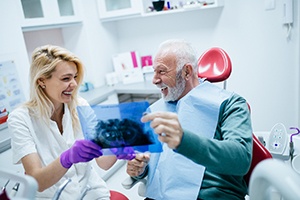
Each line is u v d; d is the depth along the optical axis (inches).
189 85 48.4
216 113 42.8
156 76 47.4
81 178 52.5
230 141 34.4
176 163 43.6
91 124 34.7
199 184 41.4
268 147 54.9
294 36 86.0
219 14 96.6
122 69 112.5
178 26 106.5
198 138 31.0
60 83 47.8
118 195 54.3
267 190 21.2
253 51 94.6
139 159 45.2
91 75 109.8
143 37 115.8
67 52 48.2
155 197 44.5
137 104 31.9
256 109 101.1
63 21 94.3
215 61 56.1
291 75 90.6
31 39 97.9
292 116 95.0
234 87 102.3
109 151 37.7
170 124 29.3
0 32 71.6
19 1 77.9
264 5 87.7
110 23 116.2
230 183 41.4
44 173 40.5
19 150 45.0
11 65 74.2
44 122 49.5
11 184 34.0
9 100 73.1
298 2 82.0
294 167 44.8
